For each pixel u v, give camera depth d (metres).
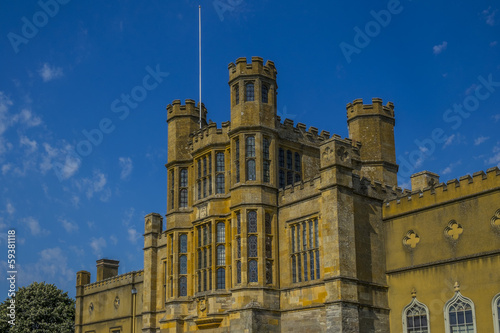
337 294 30.91
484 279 28.95
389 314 32.97
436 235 31.50
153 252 47.25
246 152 36.78
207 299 37.03
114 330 54.62
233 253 35.91
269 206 36.22
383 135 42.00
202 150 39.84
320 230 33.62
